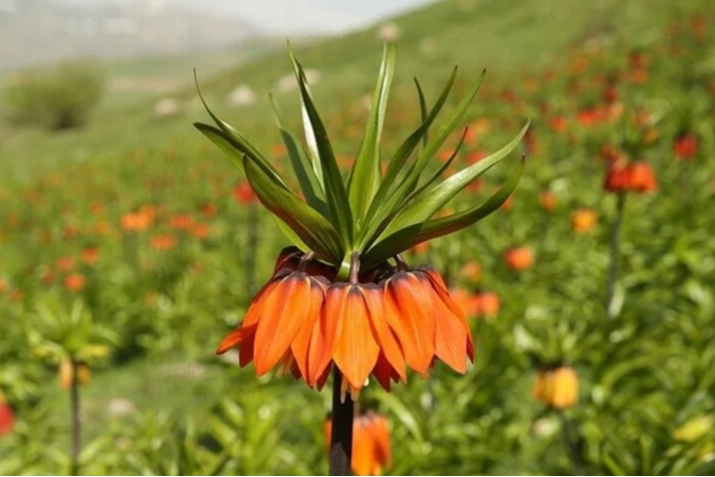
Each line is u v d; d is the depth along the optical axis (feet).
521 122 42.73
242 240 33.40
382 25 117.19
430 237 4.71
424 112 5.04
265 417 13.47
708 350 14.44
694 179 27.94
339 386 4.83
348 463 4.86
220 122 4.69
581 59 57.16
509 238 24.35
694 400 13.38
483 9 108.27
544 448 14.73
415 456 11.37
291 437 16.21
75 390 14.10
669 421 12.69
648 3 77.87
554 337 13.35
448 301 4.93
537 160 32.89
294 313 4.67
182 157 57.47
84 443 19.71
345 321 4.59
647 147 17.39
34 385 22.31
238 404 15.47
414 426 11.63
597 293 19.60
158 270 30.55
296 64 4.57
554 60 71.56
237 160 4.76
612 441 10.50
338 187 4.61
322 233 4.72
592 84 46.01
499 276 22.49
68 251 38.78
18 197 60.64
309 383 4.53
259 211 35.14
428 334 4.66
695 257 20.51
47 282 31.76
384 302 4.66
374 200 4.82
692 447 10.05
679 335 17.60
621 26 75.15
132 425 20.63
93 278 31.68
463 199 28.27
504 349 17.21
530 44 84.38
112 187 57.57
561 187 28.27
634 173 17.06
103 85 150.00
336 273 4.97
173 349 24.57
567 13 90.22
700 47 51.24
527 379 18.42
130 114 138.00
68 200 56.18
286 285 4.75
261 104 98.58
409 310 4.67
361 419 8.32
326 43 124.06
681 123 29.37
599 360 14.76
